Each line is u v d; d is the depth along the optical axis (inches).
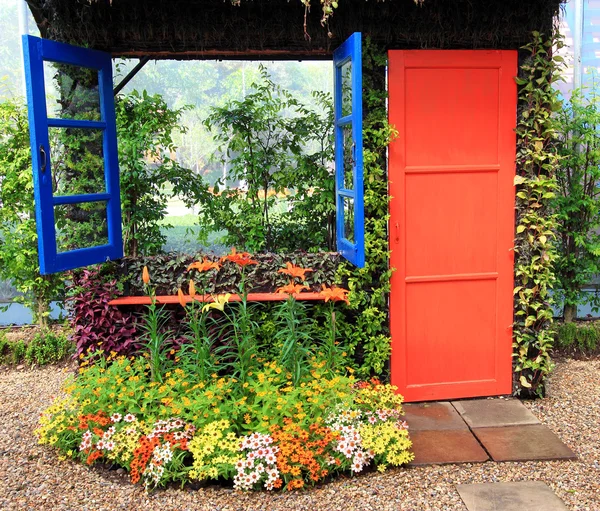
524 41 169.0
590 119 215.0
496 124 171.3
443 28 165.3
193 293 148.9
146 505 124.7
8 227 219.3
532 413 168.1
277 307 170.9
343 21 165.2
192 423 138.4
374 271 171.6
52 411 150.1
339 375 155.4
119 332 169.3
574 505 122.7
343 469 134.0
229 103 185.0
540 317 174.2
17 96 230.5
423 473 136.1
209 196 191.0
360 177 147.0
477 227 173.6
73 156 159.0
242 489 129.0
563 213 214.4
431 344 175.6
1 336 226.5
